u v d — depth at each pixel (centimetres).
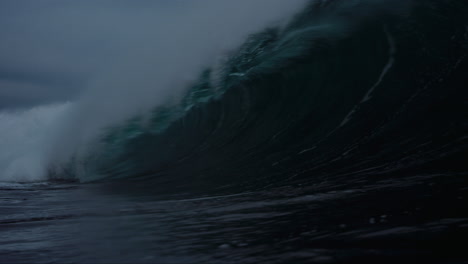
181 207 606
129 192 845
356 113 895
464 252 284
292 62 1134
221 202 614
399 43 1055
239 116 1095
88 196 845
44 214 643
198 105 1208
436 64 948
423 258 279
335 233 363
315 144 849
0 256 390
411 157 679
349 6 1234
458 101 810
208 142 1067
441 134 730
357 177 643
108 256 367
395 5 1177
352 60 1059
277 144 913
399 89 910
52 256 381
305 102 1014
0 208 731
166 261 336
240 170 843
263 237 380
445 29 1053
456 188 493
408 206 432
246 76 1177
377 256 292
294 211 482
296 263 296
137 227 488
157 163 1057
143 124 1241
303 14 1291
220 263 317
